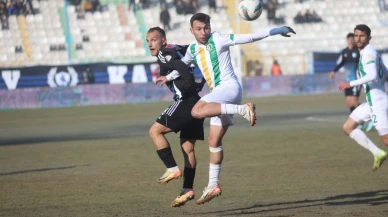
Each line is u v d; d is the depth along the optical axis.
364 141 21.69
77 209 18.62
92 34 83.50
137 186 22.69
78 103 71.50
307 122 46.31
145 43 84.19
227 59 17.62
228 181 23.22
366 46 21.56
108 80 72.69
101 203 19.56
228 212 17.83
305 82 78.88
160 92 74.38
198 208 18.66
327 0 93.25
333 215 16.88
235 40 17.33
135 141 38.00
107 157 31.12
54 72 71.00
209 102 17.17
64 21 84.06
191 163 18.08
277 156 29.69
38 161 30.28
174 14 87.94
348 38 41.69
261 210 17.94
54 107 70.19
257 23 89.06
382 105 21.78
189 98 17.94
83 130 45.72
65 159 30.77
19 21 82.31
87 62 77.44
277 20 89.62
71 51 81.38
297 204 18.69
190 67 18.44
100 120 53.03
